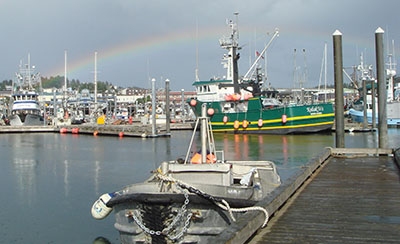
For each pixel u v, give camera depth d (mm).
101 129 65250
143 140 53969
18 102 79500
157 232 10594
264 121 56625
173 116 101875
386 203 11227
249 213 8688
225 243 6867
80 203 19688
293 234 8547
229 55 61562
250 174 12992
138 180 25688
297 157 35281
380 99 21375
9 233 15398
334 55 21734
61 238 14781
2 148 45781
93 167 31328
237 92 60719
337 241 8141
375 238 8320
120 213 11234
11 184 24641
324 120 55719
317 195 12211
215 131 61312
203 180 12516
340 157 20609
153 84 58031
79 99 115750
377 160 19562
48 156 38281
